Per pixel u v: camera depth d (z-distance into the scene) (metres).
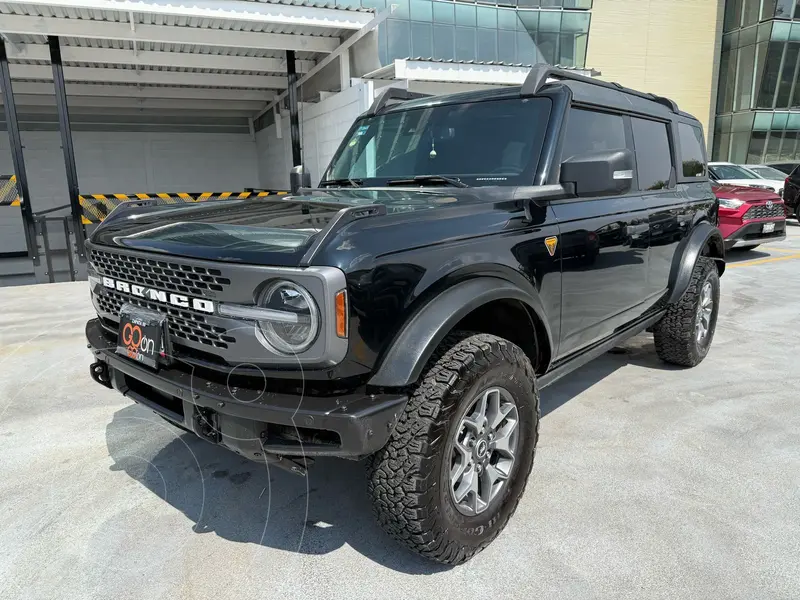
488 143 3.04
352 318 1.88
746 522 2.54
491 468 2.37
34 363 4.81
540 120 2.94
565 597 2.11
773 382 4.23
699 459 3.10
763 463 3.05
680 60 29.39
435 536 2.10
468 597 2.11
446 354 2.18
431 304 2.10
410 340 2.02
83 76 12.03
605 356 4.93
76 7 8.02
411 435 2.03
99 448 3.31
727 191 9.78
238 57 11.55
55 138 15.70
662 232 3.81
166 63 11.09
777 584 2.16
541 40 18.62
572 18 18.52
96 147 16.25
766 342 5.26
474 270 2.25
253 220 2.36
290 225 2.18
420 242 2.11
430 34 16.16
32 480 2.96
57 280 9.45
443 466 2.08
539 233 2.64
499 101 3.15
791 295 7.21
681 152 4.36
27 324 6.17
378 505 2.10
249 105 15.92
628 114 3.63
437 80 11.69
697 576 2.21
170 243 2.20
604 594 2.12
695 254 4.15
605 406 3.82
